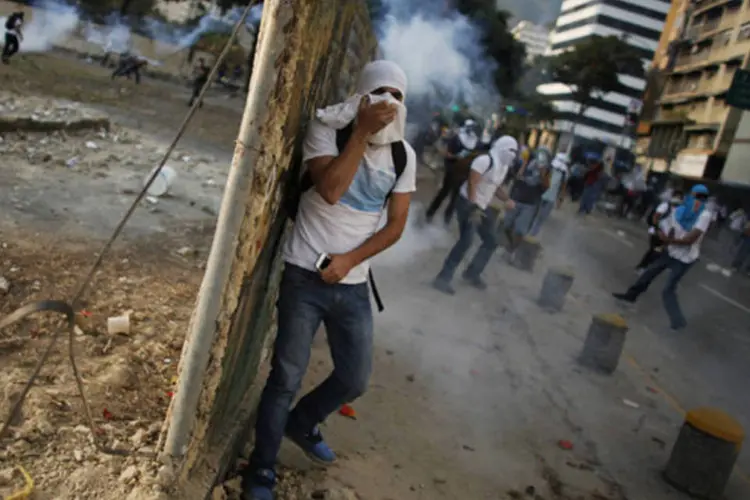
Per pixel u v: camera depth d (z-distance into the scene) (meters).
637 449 4.80
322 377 4.52
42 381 3.13
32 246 4.94
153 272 5.12
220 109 21.00
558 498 3.88
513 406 4.98
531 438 4.55
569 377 5.89
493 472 3.97
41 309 2.08
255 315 2.96
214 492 2.70
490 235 7.95
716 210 24.64
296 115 2.55
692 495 4.29
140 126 12.84
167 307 4.50
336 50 3.27
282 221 2.87
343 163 2.54
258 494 2.86
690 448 4.30
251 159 2.28
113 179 7.80
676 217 8.83
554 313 7.98
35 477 2.44
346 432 3.95
